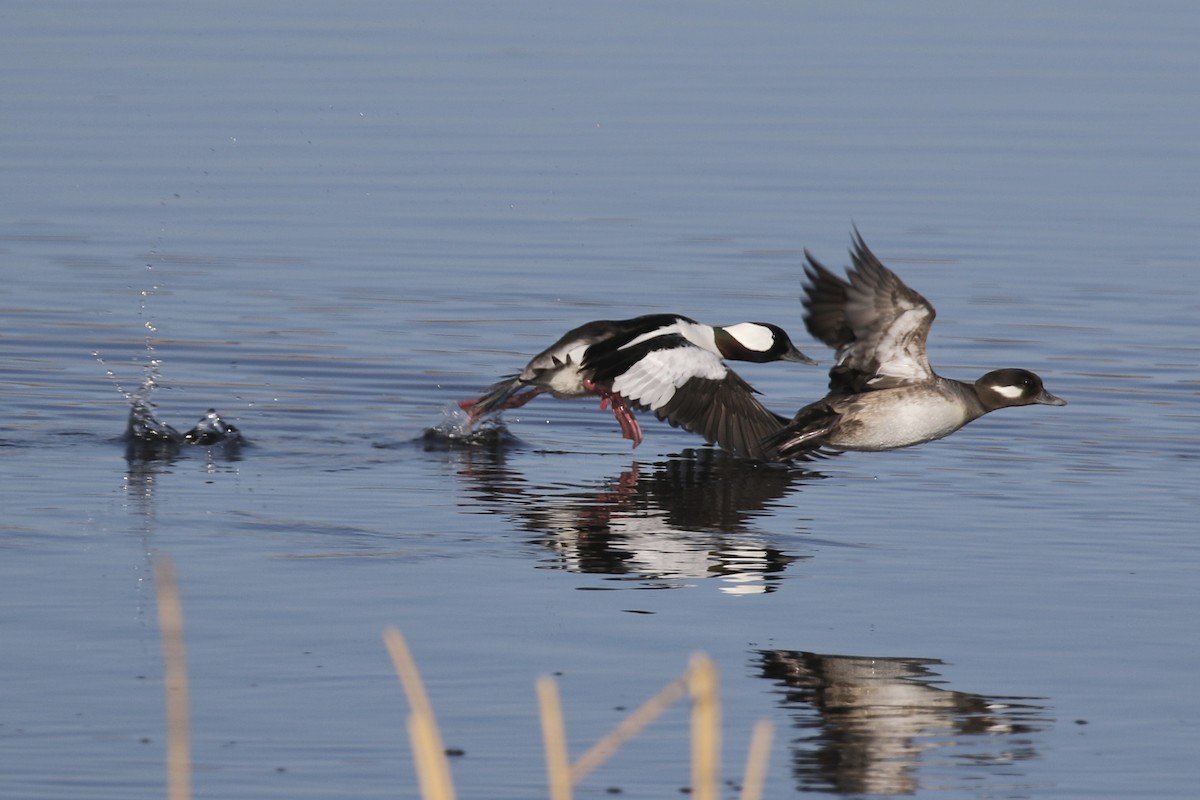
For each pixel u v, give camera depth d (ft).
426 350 59.62
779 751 28.43
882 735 29.07
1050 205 79.20
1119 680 31.65
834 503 44.42
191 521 41.37
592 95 98.73
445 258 71.15
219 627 33.60
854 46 112.98
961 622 34.78
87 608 34.50
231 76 101.45
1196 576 38.09
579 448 50.96
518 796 26.43
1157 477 46.91
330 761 27.53
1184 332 61.82
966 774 27.55
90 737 28.19
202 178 82.12
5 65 102.47
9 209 76.54
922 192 81.35
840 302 41.75
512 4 126.11
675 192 81.20
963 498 44.86
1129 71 106.52
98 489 44.19
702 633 33.94
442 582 36.96
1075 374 57.11
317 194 80.12
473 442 50.78
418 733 19.13
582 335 51.11
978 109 97.04
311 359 58.34
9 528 40.19
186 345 59.62
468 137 90.12
